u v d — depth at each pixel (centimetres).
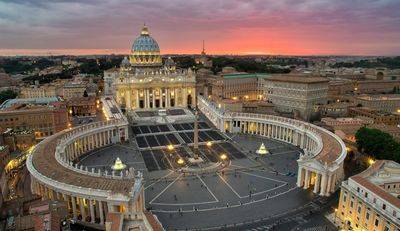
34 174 9350
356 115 19912
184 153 13900
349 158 13262
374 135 12700
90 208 8344
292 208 9288
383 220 7294
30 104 19775
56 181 8688
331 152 11056
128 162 12962
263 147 13850
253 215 8906
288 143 15425
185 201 9681
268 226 8362
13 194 10181
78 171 9456
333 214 8944
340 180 10788
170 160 13100
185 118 19638
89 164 12794
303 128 14612
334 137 12900
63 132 13838
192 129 17562
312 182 10669
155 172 11894
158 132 17088
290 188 10550
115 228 5541
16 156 12988
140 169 12200
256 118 16662
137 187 8406
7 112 16125
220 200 9744
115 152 14238
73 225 8275
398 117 18438
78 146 13962
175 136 16388
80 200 8425
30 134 14400
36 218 6531
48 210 7025
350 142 14300
